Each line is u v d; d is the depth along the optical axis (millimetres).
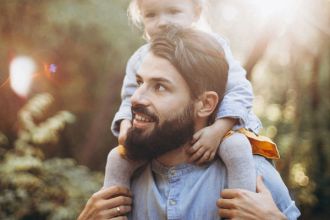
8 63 6633
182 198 1915
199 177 1945
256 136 2037
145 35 2783
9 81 6664
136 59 2387
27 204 5773
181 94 1867
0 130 7008
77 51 7527
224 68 1945
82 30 7148
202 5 2676
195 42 1896
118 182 2018
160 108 1853
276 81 7887
